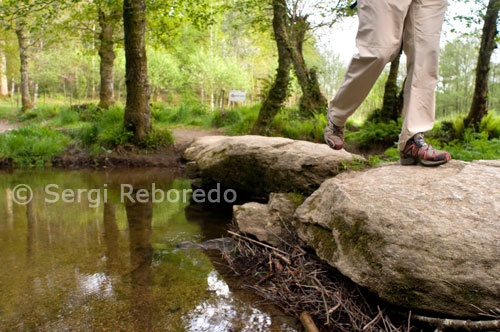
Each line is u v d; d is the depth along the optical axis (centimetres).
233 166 399
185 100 1894
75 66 3098
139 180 616
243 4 1099
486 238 154
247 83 3203
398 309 174
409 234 168
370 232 181
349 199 202
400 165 241
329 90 2470
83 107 1500
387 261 169
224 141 439
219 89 3059
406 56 222
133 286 212
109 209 401
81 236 301
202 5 1059
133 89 851
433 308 158
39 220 347
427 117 221
